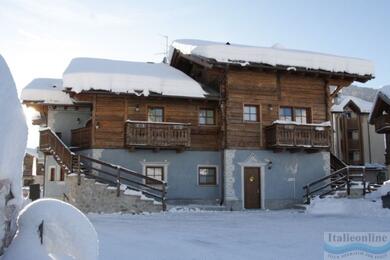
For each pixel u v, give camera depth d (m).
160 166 20.19
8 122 3.08
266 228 12.27
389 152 28.09
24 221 3.31
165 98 20.34
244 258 7.46
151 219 14.88
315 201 18.78
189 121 20.78
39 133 21.59
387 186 19.42
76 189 17.91
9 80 3.22
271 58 20.78
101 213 17.20
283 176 21.38
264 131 21.27
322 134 21.36
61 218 3.35
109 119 19.70
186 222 13.94
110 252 7.71
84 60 21.48
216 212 18.41
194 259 7.34
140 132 19.22
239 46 20.97
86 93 19.08
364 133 41.16
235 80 21.05
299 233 11.07
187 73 24.55
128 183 19.44
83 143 20.38
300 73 21.73
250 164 20.86
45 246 3.24
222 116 20.80
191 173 20.58
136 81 19.67
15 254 3.09
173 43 23.66
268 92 21.48
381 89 26.14
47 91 22.23
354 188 20.30
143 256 7.45
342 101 40.78
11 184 3.07
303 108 22.08
